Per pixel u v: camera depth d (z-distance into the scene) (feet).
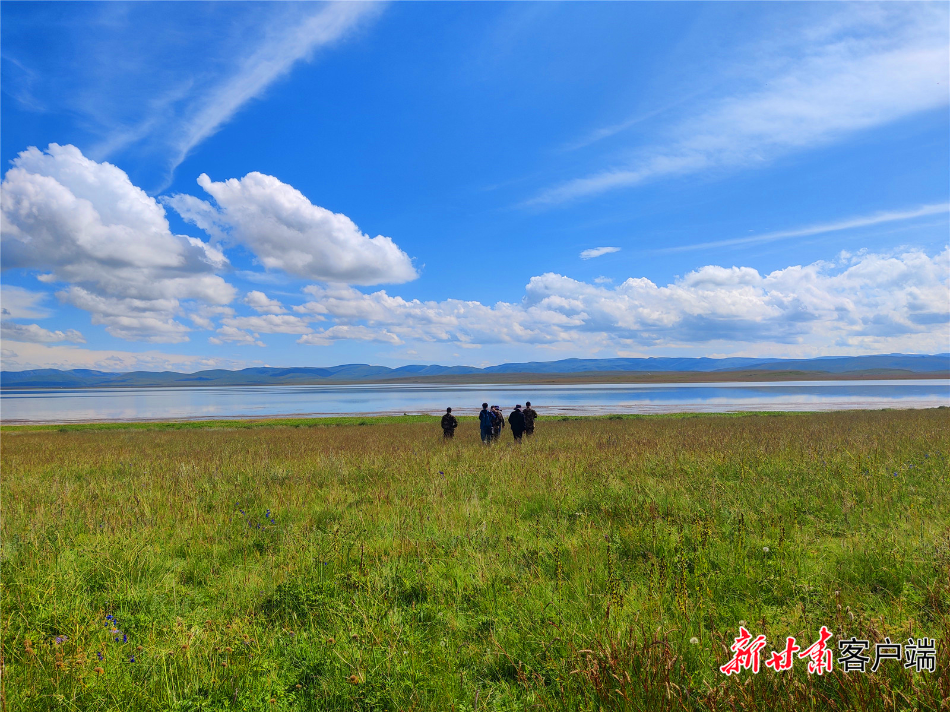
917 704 9.36
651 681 10.25
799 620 13.05
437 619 14.44
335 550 20.15
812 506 24.97
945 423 71.31
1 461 55.11
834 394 288.92
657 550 18.90
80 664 11.79
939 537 18.38
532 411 67.97
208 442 78.69
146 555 19.67
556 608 14.53
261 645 13.30
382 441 72.23
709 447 45.85
